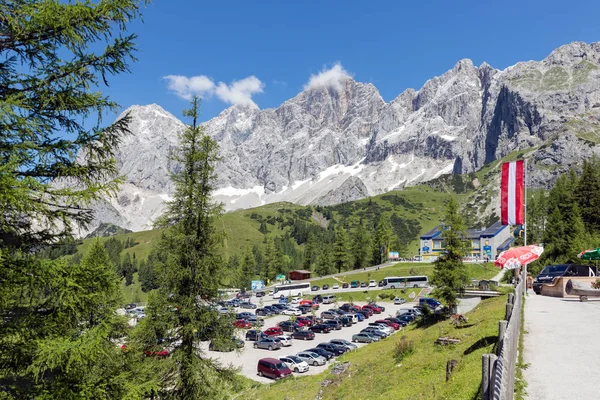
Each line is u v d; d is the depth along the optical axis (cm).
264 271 14688
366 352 4178
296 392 3225
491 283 4834
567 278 3169
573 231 6619
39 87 863
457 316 3122
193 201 1973
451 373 1781
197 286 1939
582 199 8775
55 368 941
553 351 1441
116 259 18400
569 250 6266
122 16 893
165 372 1825
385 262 15138
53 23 820
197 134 1998
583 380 1133
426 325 4491
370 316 8044
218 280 1958
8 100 786
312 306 8581
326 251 14700
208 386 1889
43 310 882
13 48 867
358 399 2384
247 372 4353
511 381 961
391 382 2389
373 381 2592
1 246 830
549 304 2711
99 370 1074
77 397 880
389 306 9144
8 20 800
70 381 920
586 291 2947
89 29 881
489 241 12938
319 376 3578
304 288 11688
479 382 1428
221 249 2012
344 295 10638
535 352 1439
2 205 744
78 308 894
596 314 2214
